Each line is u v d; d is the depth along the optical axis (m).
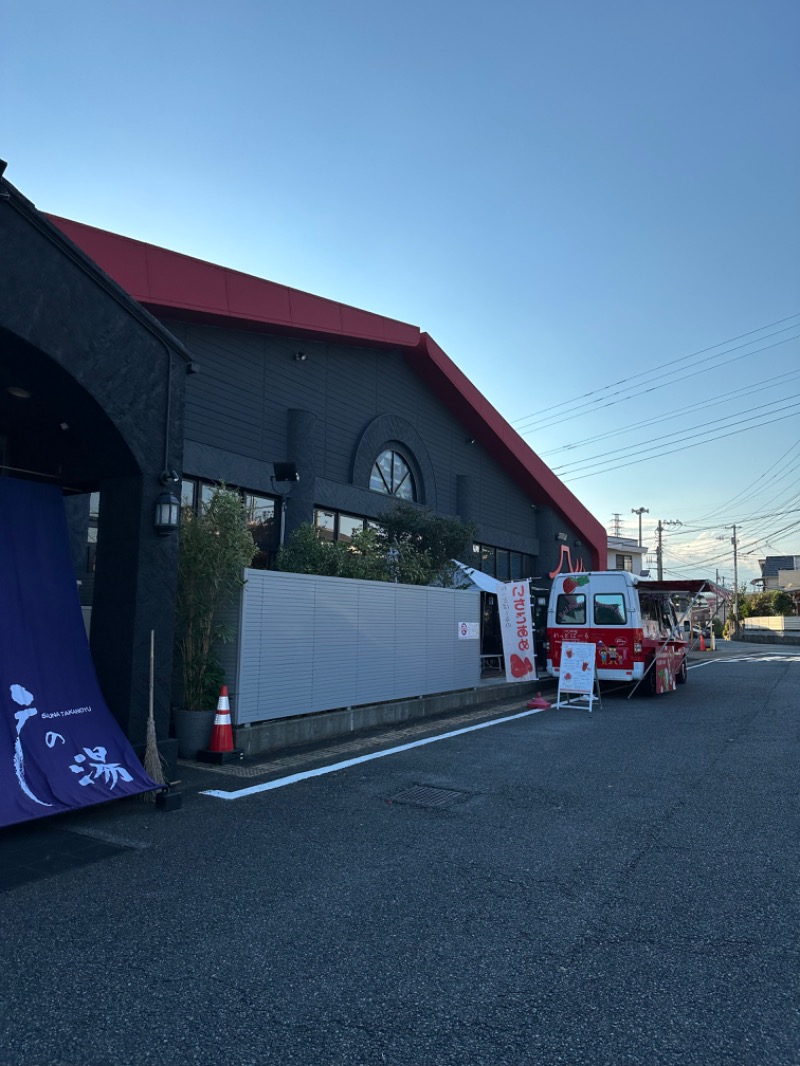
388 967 3.39
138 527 6.54
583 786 6.84
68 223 10.49
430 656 11.73
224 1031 2.88
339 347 16.12
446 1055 2.72
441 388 19.36
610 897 4.22
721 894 4.26
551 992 3.17
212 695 8.16
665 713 11.91
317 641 9.28
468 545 16.86
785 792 6.61
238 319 12.88
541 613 18.23
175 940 3.66
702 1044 2.79
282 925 3.84
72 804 5.44
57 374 5.93
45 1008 3.04
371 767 7.62
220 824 5.61
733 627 62.84
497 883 4.43
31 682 5.85
